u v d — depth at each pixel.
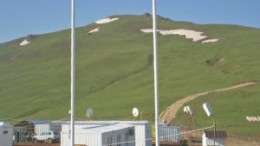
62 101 198.00
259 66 195.25
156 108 39.31
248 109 135.88
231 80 178.25
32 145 91.50
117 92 195.50
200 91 168.62
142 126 77.00
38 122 110.50
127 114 156.00
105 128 69.56
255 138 104.62
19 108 194.25
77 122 79.94
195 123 125.00
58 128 107.69
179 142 91.50
